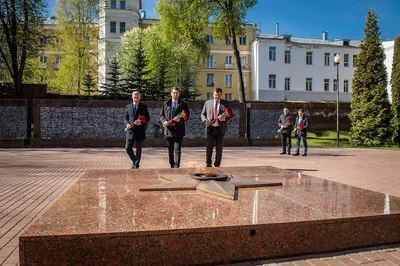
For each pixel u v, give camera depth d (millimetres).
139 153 8477
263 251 2969
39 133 18172
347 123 32812
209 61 53031
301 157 13789
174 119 8078
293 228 3041
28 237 2543
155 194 4047
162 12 31703
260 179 5074
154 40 35469
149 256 2713
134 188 4375
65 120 18422
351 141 25344
